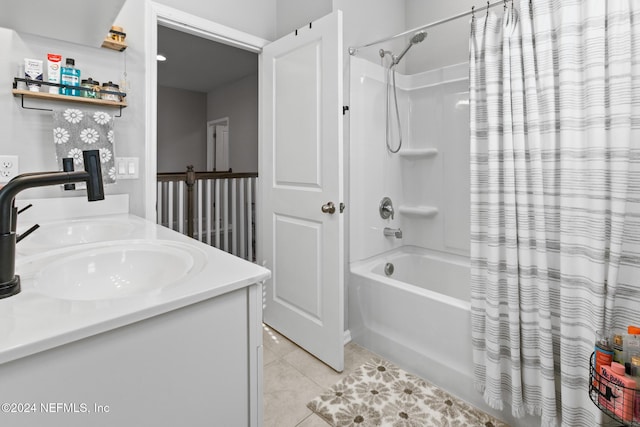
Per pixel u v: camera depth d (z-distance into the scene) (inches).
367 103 89.3
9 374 20.1
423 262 99.2
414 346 71.4
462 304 64.0
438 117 95.7
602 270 45.3
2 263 26.2
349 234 85.9
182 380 28.5
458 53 91.8
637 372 40.1
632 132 45.3
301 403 62.7
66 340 21.4
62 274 35.5
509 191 53.4
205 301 29.5
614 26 44.4
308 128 76.2
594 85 45.4
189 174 110.6
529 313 52.5
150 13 70.0
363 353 80.4
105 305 25.2
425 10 98.7
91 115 60.5
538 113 50.9
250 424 34.2
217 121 236.1
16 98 56.1
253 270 34.1
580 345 48.1
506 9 54.7
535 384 52.6
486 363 57.4
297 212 80.4
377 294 78.7
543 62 50.0
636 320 45.7
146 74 70.2
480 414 59.7
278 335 88.0
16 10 47.3
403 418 58.9
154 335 26.5
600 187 45.3
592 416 46.4
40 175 26.9
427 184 98.8
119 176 67.8
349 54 83.7
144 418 26.3
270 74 86.7
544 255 50.4
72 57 61.6
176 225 117.6
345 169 84.0
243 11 86.5
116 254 41.5
